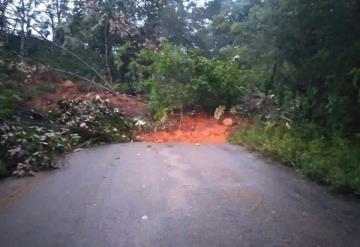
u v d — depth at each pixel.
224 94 10.41
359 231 3.64
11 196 4.72
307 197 4.54
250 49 9.02
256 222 3.81
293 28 6.88
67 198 4.54
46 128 8.21
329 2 6.07
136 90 14.48
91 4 16.19
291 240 3.45
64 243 3.41
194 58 10.34
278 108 8.70
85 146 7.74
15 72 12.13
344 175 4.85
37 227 3.76
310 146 6.12
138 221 3.84
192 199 4.42
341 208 4.21
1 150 6.21
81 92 13.40
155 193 4.65
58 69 14.28
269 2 7.62
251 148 7.05
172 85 10.29
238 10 11.94
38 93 12.00
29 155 6.18
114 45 16.75
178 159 6.36
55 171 5.79
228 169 5.70
